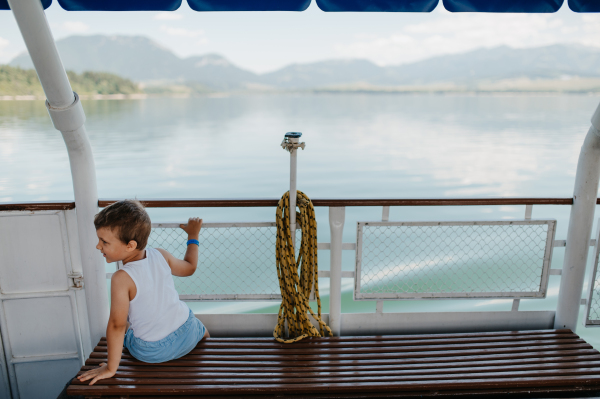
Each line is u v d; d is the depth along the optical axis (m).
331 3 2.30
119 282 2.03
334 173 13.20
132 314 2.13
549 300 4.76
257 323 2.75
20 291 2.58
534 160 15.09
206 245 5.45
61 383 2.77
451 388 2.12
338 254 2.59
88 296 2.61
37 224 2.49
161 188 11.16
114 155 15.89
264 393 2.09
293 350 2.40
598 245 2.64
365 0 2.30
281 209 2.49
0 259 2.51
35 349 2.68
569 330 2.63
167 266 2.24
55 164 12.87
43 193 10.07
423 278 4.97
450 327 2.79
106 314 2.67
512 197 2.61
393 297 2.71
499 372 2.21
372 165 14.48
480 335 2.57
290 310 2.57
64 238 2.53
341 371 2.22
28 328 2.64
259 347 2.42
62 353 2.71
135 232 2.00
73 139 2.31
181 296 2.67
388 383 2.11
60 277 2.59
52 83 2.09
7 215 2.46
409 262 5.34
